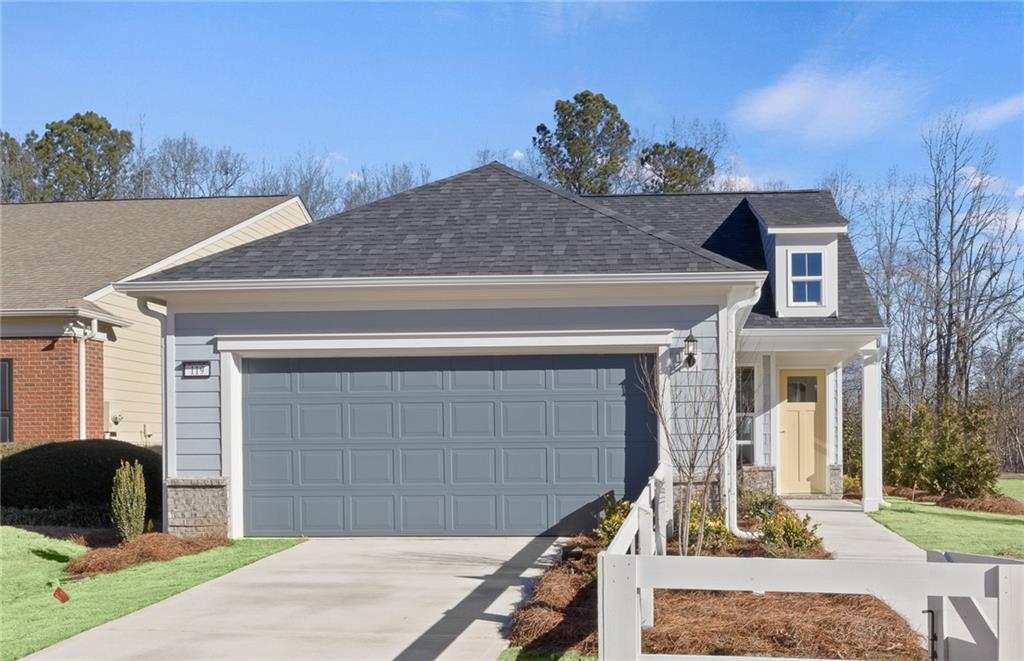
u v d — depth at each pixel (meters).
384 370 12.96
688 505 10.26
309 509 12.94
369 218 14.34
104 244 21.16
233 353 12.88
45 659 7.27
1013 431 35.69
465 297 12.66
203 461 12.87
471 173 15.67
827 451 19.44
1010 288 35.19
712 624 7.55
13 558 11.84
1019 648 4.95
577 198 14.73
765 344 16.94
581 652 7.20
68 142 47.19
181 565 11.06
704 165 42.84
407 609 8.69
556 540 12.46
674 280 12.10
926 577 5.04
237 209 24.03
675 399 12.45
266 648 7.44
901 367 37.31
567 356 12.77
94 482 15.52
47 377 17.30
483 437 12.83
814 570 5.10
